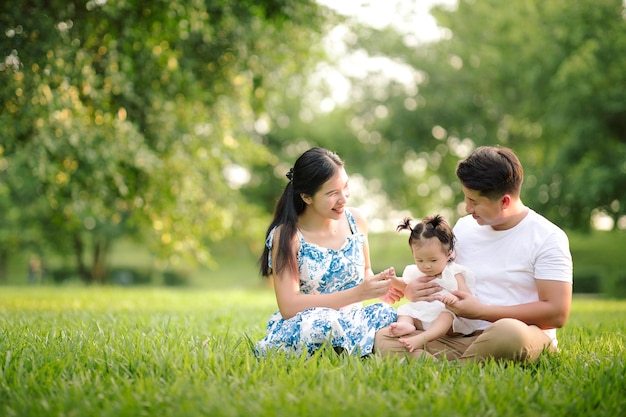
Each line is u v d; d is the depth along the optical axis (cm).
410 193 2559
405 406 286
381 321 402
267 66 1238
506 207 384
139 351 378
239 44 1145
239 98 1278
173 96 1173
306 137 2886
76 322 607
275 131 2908
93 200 1233
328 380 321
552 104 1931
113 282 3762
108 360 365
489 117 2334
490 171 376
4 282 3716
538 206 2031
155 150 1198
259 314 777
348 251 430
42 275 3566
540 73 1956
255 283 3591
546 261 383
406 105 2395
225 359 367
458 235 418
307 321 390
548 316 379
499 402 292
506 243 397
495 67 2136
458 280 397
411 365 351
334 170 407
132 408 279
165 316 700
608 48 1878
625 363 370
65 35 891
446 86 2316
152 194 1277
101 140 1075
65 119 997
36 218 2553
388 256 3925
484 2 2194
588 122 1895
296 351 393
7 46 849
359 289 396
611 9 1911
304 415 270
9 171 1266
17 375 330
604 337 522
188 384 311
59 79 895
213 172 1412
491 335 368
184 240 1391
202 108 1260
